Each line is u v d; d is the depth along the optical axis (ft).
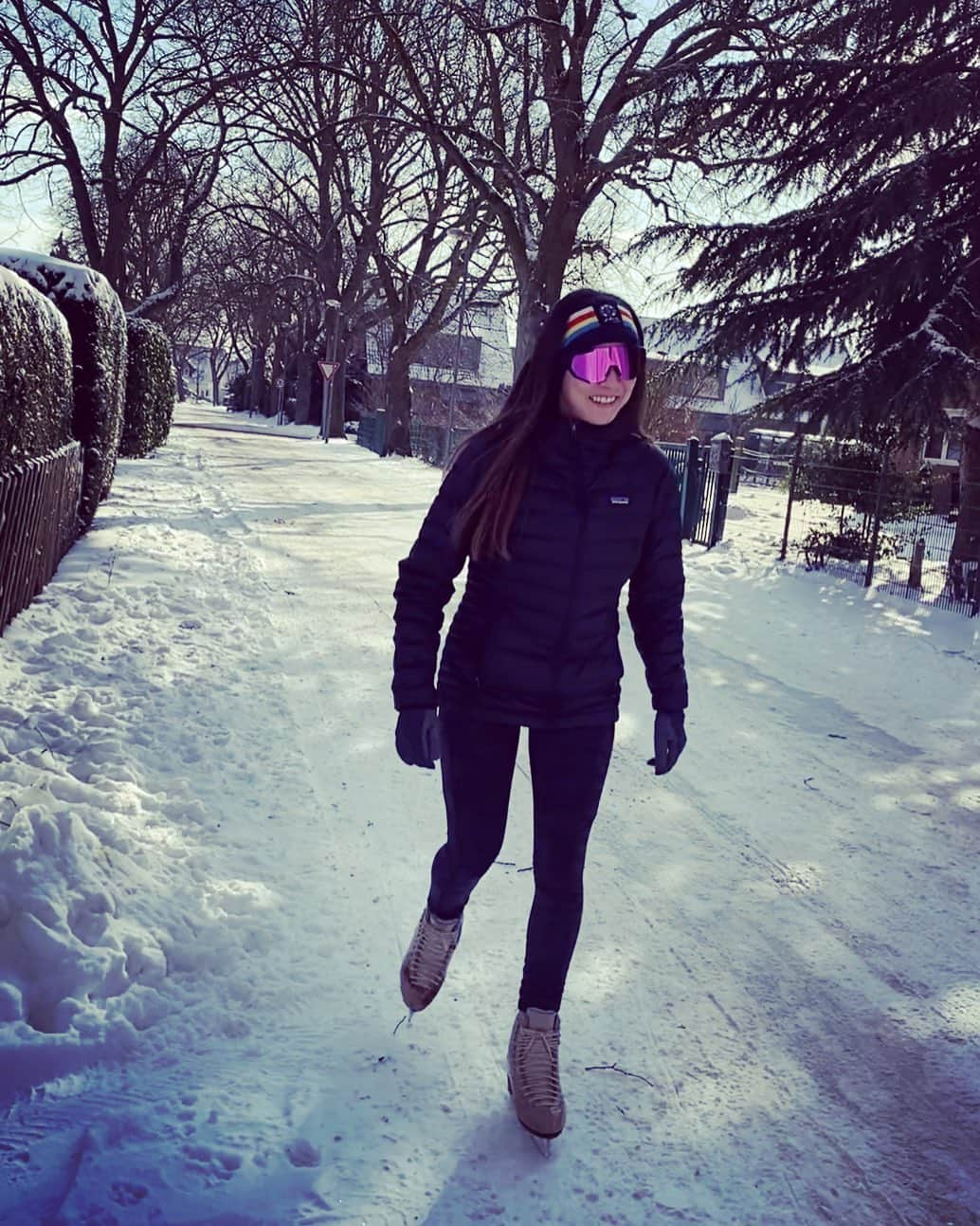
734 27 59.57
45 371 25.20
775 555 47.42
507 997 10.27
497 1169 7.89
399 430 117.80
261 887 11.76
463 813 8.57
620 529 8.16
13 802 11.43
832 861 14.46
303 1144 7.86
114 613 24.34
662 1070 9.36
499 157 65.87
